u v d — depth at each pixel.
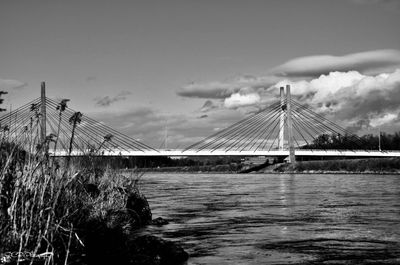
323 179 75.62
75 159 14.05
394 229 17.33
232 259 12.22
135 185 19.77
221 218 20.98
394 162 123.12
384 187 47.41
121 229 12.62
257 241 14.93
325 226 18.25
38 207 8.07
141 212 19.09
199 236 15.92
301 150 125.62
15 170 8.12
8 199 7.95
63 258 8.59
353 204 27.45
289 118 127.50
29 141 8.52
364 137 151.00
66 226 9.09
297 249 13.59
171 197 34.25
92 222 11.31
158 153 108.81
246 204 28.03
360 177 85.56
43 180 8.56
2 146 7.98
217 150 113.00
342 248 13.72
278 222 19.52
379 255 12.73
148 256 10.95
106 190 14.91
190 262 11.80
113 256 10.27
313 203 28.44
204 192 40.50
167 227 18.06
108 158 18.28
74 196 10.32
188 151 109.94
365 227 17.89
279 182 64.06
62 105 8.68
